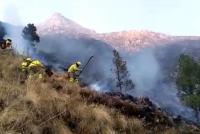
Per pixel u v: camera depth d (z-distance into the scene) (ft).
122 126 35.76
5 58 41.57
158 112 43.11
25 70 37.11
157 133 39.22
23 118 26.25
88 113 33.30
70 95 36.63
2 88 29.84
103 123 33.24
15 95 29.55
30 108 28.71
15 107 27.37
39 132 26.55
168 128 41.19
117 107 40.19
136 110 40.88
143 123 38.70
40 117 28.66
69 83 39.17
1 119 25.07
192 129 44.04
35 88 32.99
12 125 25.03
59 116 30.60
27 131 25.54
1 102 27.66
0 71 36.50
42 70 39.81
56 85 38.24
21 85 33.30
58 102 31.99
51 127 28.12
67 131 29.32
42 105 30.14
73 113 32.12
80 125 31.55
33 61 36.68
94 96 39.63
